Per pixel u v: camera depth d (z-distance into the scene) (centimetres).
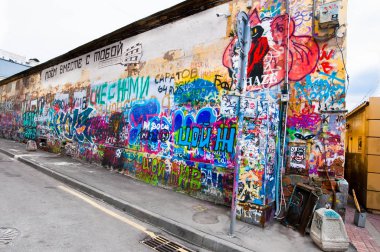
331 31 480
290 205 482
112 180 741
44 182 702
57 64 1345
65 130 1209
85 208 513
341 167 461
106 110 966
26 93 1686
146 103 799
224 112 430
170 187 681
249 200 466
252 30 570
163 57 763
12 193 562
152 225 459
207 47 653
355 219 532
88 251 336
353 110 817
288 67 517
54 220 430
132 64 873
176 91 711
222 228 432
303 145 494
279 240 401
